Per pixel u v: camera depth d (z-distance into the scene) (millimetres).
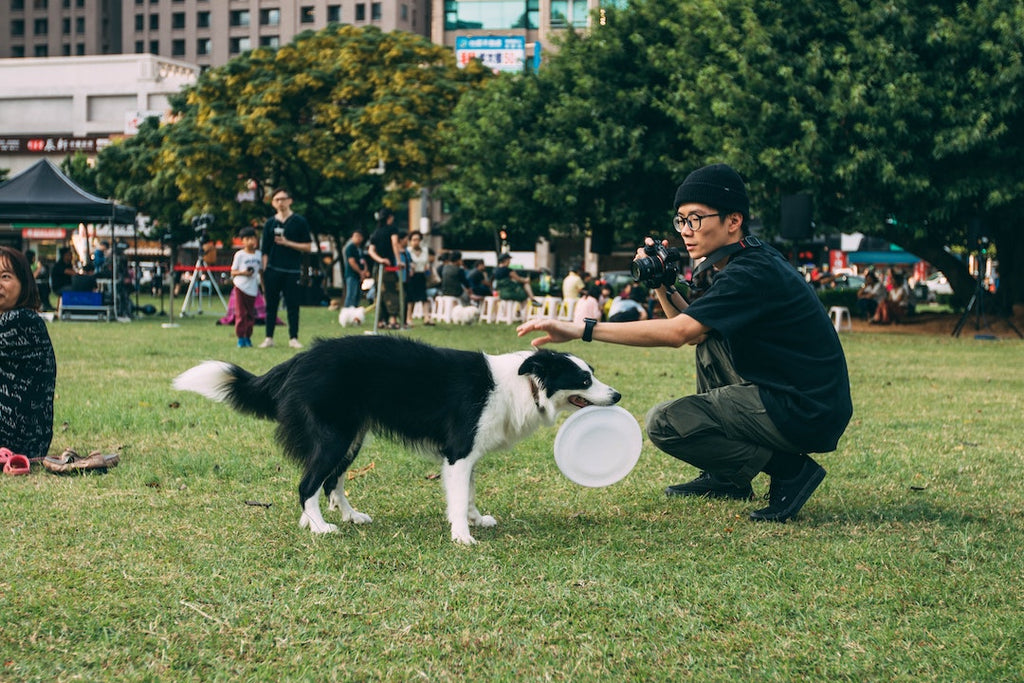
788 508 4383
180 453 5633
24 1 90750
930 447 6293
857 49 17609
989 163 17766
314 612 3105
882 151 17031
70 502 4445
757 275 4176
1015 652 2850
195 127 34125
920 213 18641
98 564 3555
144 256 45812
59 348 12156
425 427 4105
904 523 4344
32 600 3141
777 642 2918
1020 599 3311
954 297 22250
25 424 5258
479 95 26312
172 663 2717
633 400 8297
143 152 40125
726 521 4355
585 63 22203
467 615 3092
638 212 22500
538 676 2662
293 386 4066
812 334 4250
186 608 3121
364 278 16938
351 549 3824
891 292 25469
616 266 51812
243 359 10828
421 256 18266
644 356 12891
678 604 3240
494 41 50375
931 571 3604
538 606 3191
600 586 3400
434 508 4598
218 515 4297
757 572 3561
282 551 3764
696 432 4406
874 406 8312
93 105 67875
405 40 33781
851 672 2699
